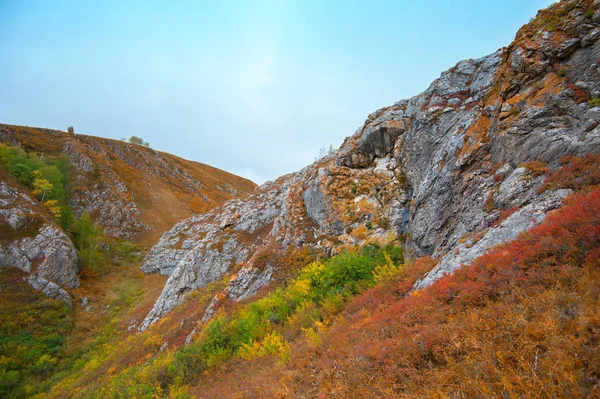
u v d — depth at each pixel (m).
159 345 20.89
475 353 4.67
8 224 38.16
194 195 93.62
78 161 73.19
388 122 21.53
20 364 23.67
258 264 22.42
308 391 6.20
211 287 27.92
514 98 11.79
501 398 3.71
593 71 9.87
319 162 43.59
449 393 4.22
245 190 130.25
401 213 17.75
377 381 5.31
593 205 6.32
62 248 38.38
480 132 13.11
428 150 17.25
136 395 12.23
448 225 12.20
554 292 5.07
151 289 40.62
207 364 12.16
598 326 3.97
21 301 30.75
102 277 43.00
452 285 6.99
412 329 6.25
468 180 12.02
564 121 9.73
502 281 6.16
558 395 3.38
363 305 9.89
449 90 18.92
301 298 13.80
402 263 14.37
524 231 7.76
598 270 5.07
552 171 8.93
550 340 4.09
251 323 13.52
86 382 19.77
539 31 12.16
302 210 24.72
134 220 67.31
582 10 11.09
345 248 18.22
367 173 21.70
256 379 8.27
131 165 91.75
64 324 29.88
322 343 8.19
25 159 53.06
